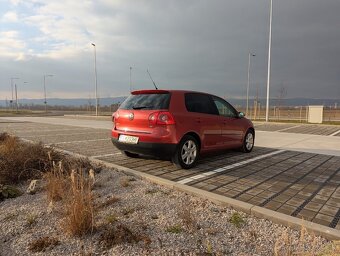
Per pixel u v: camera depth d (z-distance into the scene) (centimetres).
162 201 404
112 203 391
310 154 795
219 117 678
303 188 476
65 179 419
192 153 603
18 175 477
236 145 755
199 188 467
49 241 293
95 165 588
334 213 372
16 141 719
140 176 522
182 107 587
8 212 363
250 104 4391
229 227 332
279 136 1345
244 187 477
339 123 2473
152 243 292
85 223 307
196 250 281
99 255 273
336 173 577
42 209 370
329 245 292
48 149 566
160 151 556
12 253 278
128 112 599
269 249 285
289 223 335
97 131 1502
